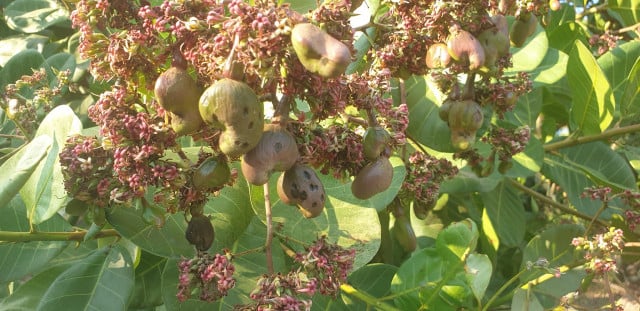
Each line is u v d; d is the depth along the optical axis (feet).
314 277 1.95
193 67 1.82
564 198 4.77
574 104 3.08
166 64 1.94
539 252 2.86
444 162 2.58
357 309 2.58
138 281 2.47
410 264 2.52
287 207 2.30
